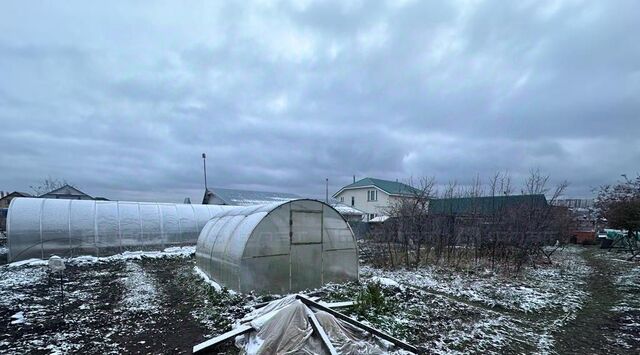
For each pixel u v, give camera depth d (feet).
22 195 124.88
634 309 23.68
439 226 42.50
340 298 24.36
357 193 120.37
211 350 15.20
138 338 17.04
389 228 43.93
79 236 43.73
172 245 52.06
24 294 25.50
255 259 25.04
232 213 34.78
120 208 49.24
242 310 20.95
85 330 18.11
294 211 27.48
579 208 83.51
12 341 16.52
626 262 47.57
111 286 28.25
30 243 40.24
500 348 16.49
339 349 14.15
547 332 18.93
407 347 15.26
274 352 13.73
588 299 26.40
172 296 25.02
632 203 50.44
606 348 16.85
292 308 15.70
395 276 33.71
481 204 47.32
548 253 51.49
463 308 22.91
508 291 27.63
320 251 28.78
